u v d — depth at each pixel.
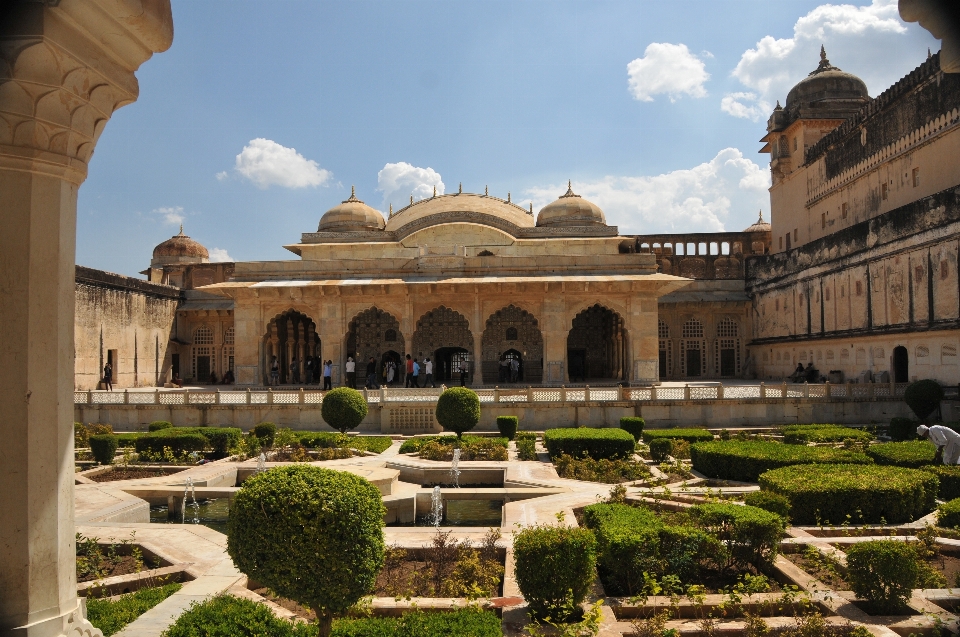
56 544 4.17
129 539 8.93
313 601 5.54
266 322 30.48
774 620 6.00
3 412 3.97
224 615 5.38
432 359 34.78
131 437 18.08
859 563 6.26
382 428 21.72
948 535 8.46
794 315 34.28
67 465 4.31
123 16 4.09
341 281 29.94
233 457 16.84
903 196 27.19
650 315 29.28
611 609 6.41
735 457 12.95
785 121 38.84
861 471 10.50
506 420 19.38
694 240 42.41
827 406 22.33
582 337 36.78
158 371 38.31
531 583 6.11
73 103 4.18
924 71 25.42
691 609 6.35
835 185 32.97
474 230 36.09
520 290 29.66
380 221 39.31
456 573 7.25
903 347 24.84
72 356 4.41
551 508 10.63
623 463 14.10
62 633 4.12
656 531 7.12
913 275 23.81
